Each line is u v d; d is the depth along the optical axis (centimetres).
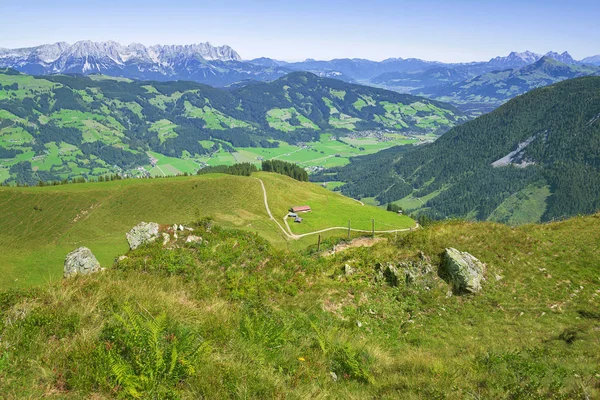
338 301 1902
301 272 2059
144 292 1207
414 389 981
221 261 1877
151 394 713
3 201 15238
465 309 2028
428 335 1762
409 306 2025
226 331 1023
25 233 14000
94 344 809
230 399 765
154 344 795
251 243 2134
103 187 17000
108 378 737
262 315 1298
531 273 2331
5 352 759
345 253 2508
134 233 2095
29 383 706
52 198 15762
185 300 1322
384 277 2219
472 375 1115
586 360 1319
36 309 954
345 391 948
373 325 1781
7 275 9762
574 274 2306
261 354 953
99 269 1722
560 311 1991
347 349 1163
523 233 2717
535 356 1355
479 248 2491
